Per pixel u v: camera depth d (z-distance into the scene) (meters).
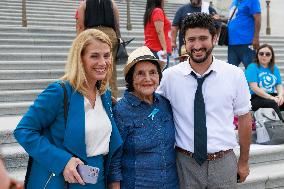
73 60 2.38
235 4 6.21
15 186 1.29
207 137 2.69
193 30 2.67
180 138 2.77
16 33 8.27
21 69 6.80
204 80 2.72
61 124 2.33
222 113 2.72
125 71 2.74
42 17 11.34
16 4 12.03
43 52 7.82
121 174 2.63
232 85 2.73
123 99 2.73
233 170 2.76
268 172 4.54
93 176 2.27
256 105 5.14
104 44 2.42
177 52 6.64
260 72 5.39
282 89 5.48
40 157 2.26
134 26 12.13
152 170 2.62
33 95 5.89
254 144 5.06
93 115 2.41
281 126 4.99
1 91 5.87
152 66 2.67
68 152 2.32
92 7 4.91
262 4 14.25
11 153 4.00
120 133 2.63
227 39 6.30
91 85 2.45
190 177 2.77
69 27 10.31
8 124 4.65
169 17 14.87
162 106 2.77
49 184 2.29
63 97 2.34
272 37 11.80
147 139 2.63
